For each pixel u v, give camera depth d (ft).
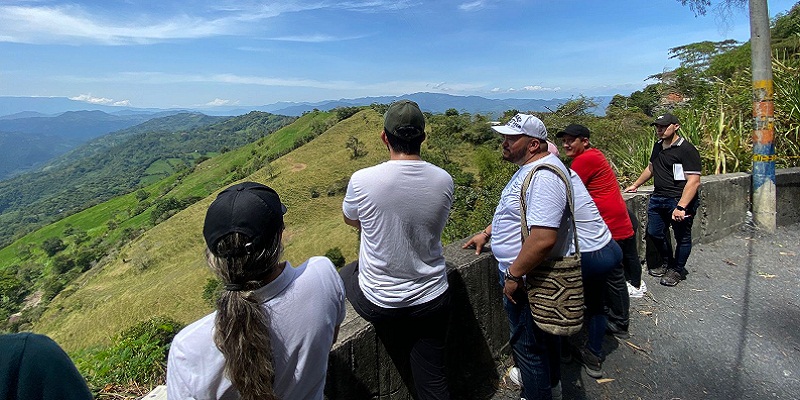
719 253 12.97
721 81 20.68
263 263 3.17
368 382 5.38
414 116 4.81
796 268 11.55
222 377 3.12
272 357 3.22
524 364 6.07
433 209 4.92
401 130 4.80
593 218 6.96
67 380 2.67
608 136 31.01
